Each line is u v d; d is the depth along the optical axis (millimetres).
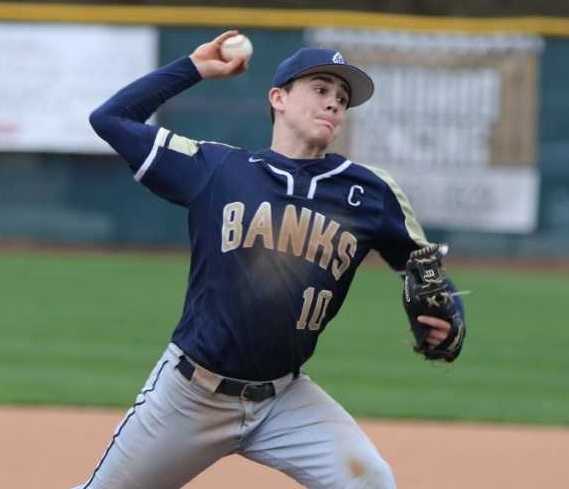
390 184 14781
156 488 14977
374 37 63188
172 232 64188
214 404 14469
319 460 14539
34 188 64125
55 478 22656
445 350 14984
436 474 23609
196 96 63188
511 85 63000
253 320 14141
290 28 63188
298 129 14500
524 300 50719
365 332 42250
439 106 63188
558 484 23141
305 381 15023
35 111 63719
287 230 14180
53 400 30219
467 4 84250
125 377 33531
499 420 29359
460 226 63312
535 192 63062
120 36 63219
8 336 39625
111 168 63938
